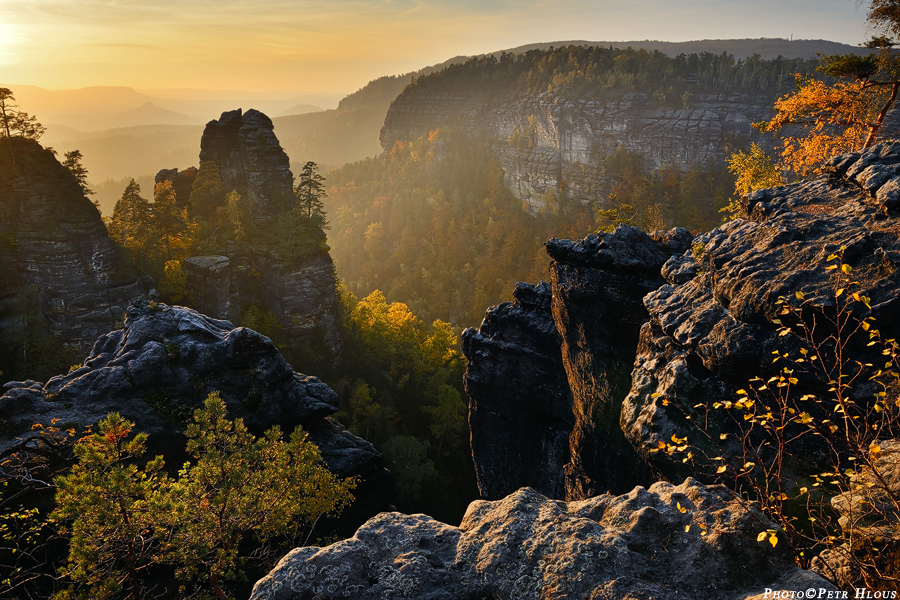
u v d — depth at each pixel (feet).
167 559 48.42
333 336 288.92
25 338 182.80
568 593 16.46
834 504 24.22
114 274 213.25
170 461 84.38
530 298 105.40
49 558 63.72
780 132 572.51
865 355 34.94
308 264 274.16
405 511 174.91
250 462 53.93
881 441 26.43
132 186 256.93
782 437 23.54
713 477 41.70
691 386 47.19
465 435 235.20
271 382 97.14
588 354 78.33
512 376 106.32
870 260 37.96
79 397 84.38
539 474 106.52
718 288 47.03
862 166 47.39
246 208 282.15
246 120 284.41
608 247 74.74
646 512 19.16
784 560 16.87
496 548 18.74
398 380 275.80
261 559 70.13
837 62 79.15
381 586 17.72
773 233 46.42
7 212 194.70
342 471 98.22
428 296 554.05
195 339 97.40
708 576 16.63
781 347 39.34
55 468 69.82
